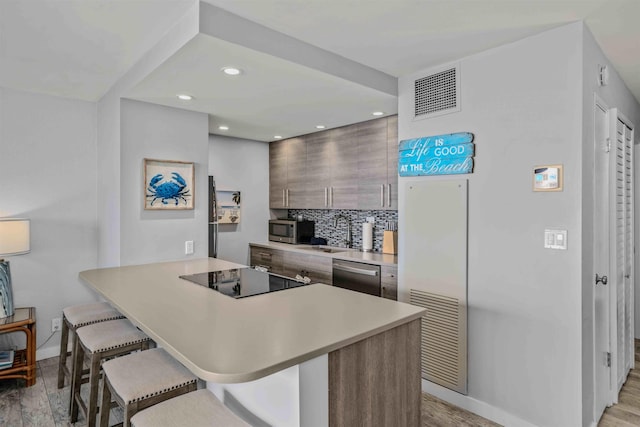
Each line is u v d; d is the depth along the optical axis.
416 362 1.80
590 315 2.20
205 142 3.51
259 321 1.64
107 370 1.68
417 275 2.81
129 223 3.05
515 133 2.30
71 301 3.39
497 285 2.39
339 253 4.07
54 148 3.30
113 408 2.46
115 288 2.22
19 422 2.31
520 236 2.28
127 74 2.75
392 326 1.64
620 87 2.93
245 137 4.84
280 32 2.15
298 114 3.56
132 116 3.04
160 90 2.77
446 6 1.89
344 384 1.47
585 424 2.13
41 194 3.24
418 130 2.82
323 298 2.02
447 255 2.62
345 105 3.21
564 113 2.11
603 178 2.47
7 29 2.08
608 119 2.53
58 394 2.66
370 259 3.63
